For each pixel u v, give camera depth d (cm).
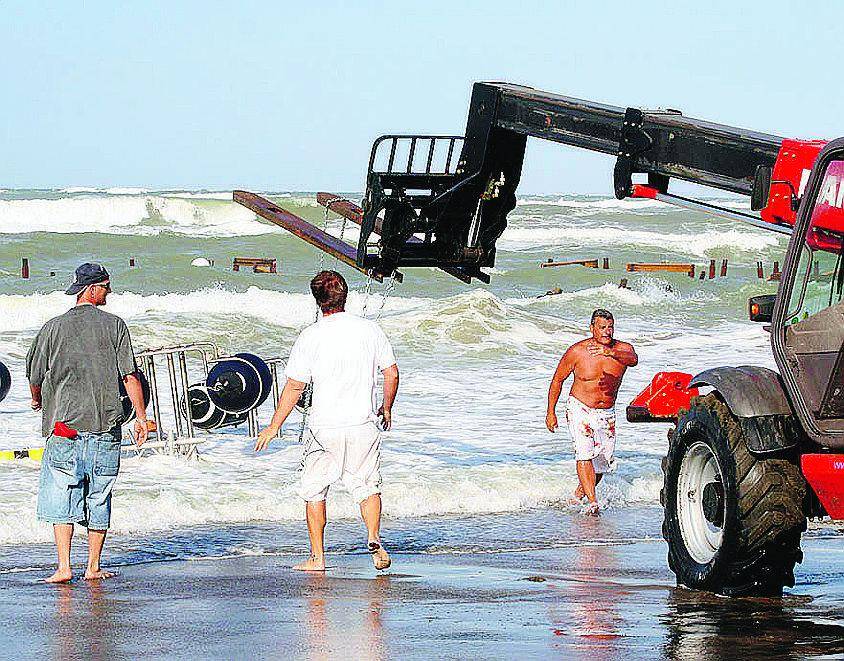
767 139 2653
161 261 16500
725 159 2736
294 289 14438
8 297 11994
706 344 10106
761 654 2047
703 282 17200
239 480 4444
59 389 2864
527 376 8256
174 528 3778
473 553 3425
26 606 2539
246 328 10275
